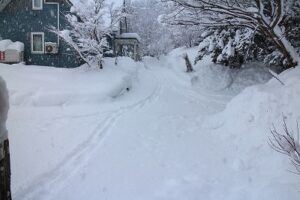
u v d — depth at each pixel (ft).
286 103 21.24
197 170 18.97
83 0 59.00
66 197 15.85
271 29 25.12
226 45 52.49
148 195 15.92
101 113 37.32
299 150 17.11
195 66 81.41
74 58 68.13
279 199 13.76
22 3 68.28
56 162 20.39
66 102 43.32
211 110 39.14
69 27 66.18
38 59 68.95
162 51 155.43
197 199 15.21
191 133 27.32
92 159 21.31
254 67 57.11
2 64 58.59
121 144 24.67
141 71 91.20
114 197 15.88
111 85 48.06
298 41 36.63
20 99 42.75
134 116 35.50
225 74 58.54
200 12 26.78
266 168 18.17
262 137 21.02
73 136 27.04
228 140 24.02
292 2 30.58
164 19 27.76
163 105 43.47
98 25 58.23
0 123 13.08
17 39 69.15
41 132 28.40
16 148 23.58
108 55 88.28
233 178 17.39
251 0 26.07
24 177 17.99
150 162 20.59
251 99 24.53
